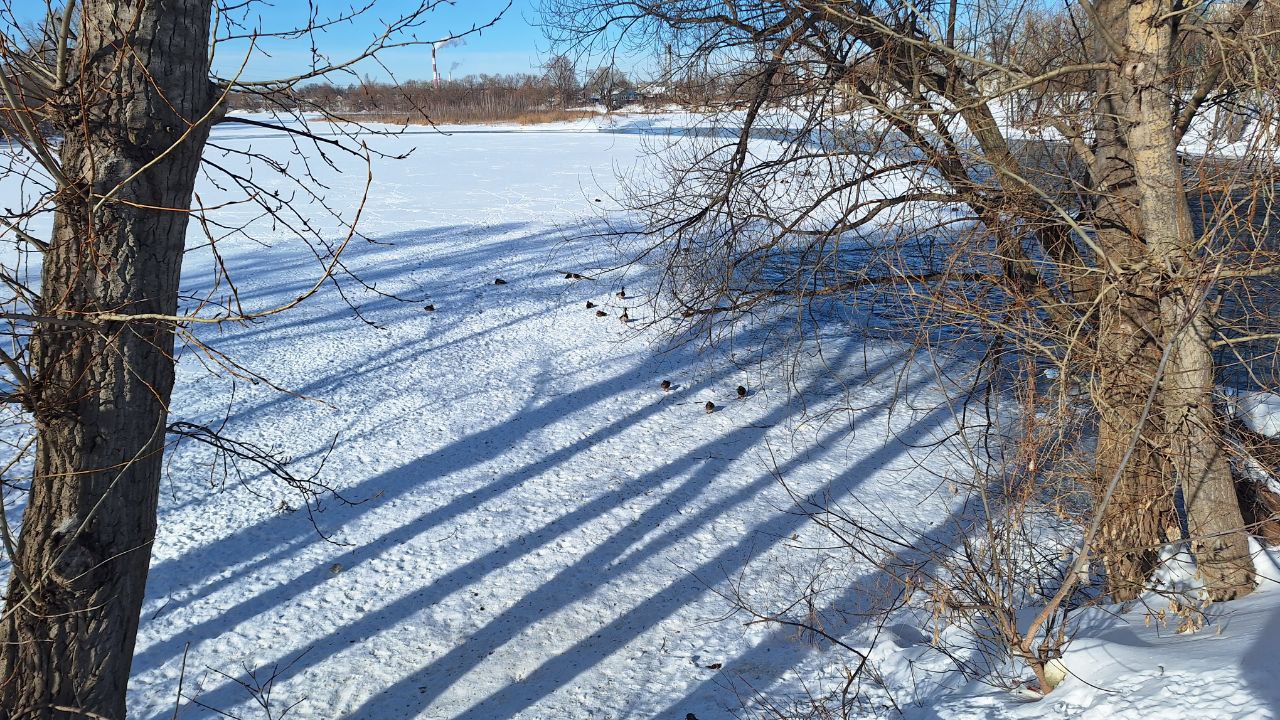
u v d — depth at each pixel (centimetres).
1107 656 406
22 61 288
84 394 314
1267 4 462
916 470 785
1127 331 493
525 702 484
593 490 753
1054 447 505
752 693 479
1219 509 470
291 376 1015
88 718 339
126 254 315
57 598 325
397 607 580
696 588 603
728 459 819
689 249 783
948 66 590
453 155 3784
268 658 525
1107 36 468
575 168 3194
